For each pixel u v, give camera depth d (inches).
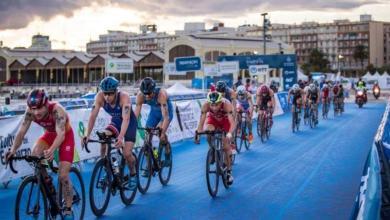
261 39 2642.7
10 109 476.7
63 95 1146.7
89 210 250.5
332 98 1091.9
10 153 192.1
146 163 286.8
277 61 1316.4
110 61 876.0
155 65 2341.3
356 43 6072.8
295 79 1311.5
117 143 233.8
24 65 2546.8
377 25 6112.2
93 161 398.3
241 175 349.4
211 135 279.9
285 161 412.2
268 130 556.1
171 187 308.3
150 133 289.0
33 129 329.1
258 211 253.0
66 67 2349.9
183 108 565.3
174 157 438.3
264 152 464.1
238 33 4306.1
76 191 214.7
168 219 237.5
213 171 282.0
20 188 182.2
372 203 119.3
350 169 374.9
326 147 500.1
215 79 1269.7
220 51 2385.6
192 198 279.9
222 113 295.3
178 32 4995.1
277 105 986.7
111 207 257.9
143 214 245.8
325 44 6254.9
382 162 146.2
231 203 269.1
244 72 1638.8
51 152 188.9
